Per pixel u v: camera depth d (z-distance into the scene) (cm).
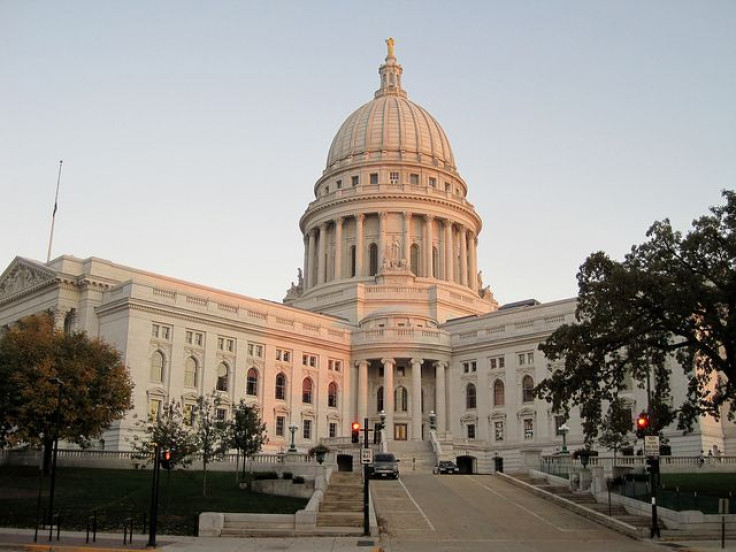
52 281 9581
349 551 3653
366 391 11288
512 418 10556
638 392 9169
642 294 5275
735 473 6594
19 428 6569
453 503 5384
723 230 5044
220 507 5209
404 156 14625
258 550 3691
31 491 5831
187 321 9706
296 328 10938
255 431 6359
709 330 5075
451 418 11250
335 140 15500
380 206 13850
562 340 5378
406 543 4041
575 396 5569
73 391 6675
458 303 13175
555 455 6856
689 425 5359
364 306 12731
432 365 11400
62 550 3712
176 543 3991
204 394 9481
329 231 14300
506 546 3925
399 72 16475
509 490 6072
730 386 5209
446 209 14162
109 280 9681
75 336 7231
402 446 9706
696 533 4384
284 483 5803
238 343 10200
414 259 13912
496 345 10962
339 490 5862
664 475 6444
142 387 9081
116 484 6097
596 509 5016
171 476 6531
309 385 10962
